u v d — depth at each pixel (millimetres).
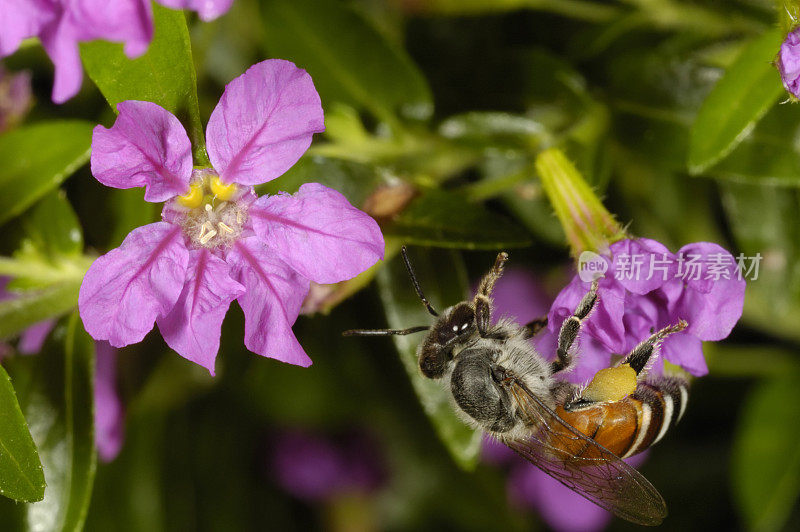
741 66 88
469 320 88
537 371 88
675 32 97
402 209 89
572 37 99
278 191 88
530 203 98
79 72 83
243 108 83
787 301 96
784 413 100
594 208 87
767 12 94
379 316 97
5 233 91
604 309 86
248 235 85
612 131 95
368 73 95
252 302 84
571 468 87
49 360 91
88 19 82
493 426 87
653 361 85
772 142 91
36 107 99
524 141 94
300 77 83
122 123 82
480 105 96
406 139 95
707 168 92
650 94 94
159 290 84
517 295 100
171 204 84
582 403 86
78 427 90
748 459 99
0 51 83
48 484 90
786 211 95
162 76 84
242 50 101
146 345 97
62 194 91
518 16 99
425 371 88
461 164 96
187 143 83
